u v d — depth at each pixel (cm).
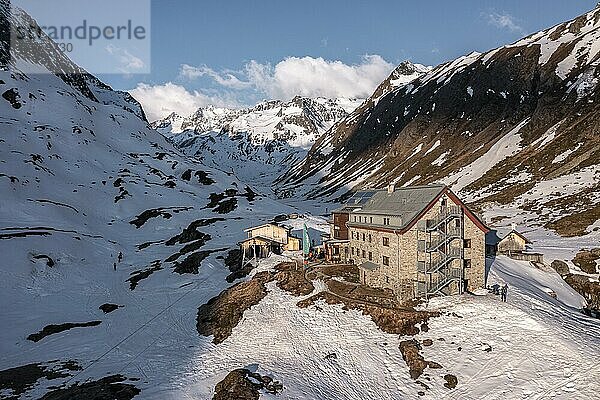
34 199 10619
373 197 6234
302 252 7638
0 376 4072
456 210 4966
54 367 4253
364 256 5866
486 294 5000
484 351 3928
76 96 19450
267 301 5253
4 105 15588
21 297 6419
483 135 18638
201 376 3891
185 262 7744
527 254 6869
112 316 5703
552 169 12775
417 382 3684
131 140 18800
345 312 4712
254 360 4112
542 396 3316
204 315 5303
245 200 13562
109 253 8994
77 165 14000
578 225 8738
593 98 14888
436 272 4894
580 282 6238
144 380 3881
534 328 4144
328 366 3928
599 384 3316
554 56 19738
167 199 13388
